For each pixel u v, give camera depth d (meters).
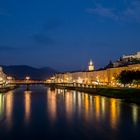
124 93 137.00
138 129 53.47
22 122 63.03
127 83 197.00
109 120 65.00
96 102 114.69
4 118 69.62
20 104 111.31
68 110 87.38
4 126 57.75
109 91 161.25
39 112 82.50
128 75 190.88
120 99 125.50
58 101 124.94
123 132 50.75
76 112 81.56
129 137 46.69
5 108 95.31
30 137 47.12
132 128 54.53
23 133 50.44
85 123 61.03
